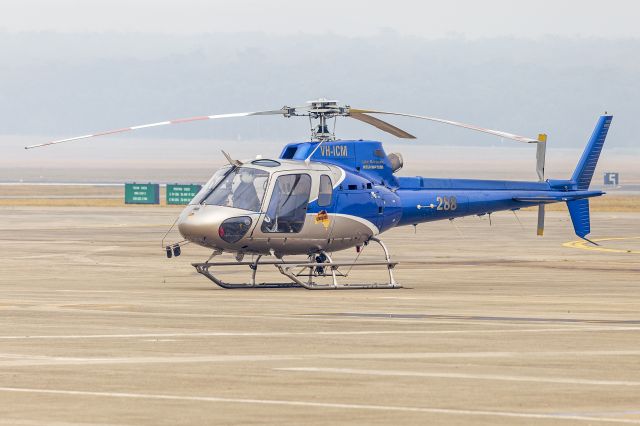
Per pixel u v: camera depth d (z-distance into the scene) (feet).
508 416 130.11
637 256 453.17
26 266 379.96
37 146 246.27
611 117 358.84
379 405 135.95
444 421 127.44
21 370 159.63
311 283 296.51
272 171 286.46
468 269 378.94
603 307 253.24
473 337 196.54
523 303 261.85
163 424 125.49
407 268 382.01
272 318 225.35
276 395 142.00
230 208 281.95
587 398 140.77
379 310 242.17
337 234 295.07
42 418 128.16
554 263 412.16
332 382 151.12
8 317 225.56
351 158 303.27
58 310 239.30
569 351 179.93
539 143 349.20
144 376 155.12
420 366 164.66
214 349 180.75
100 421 126.72
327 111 294.46
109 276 341.41
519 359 171.53
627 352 179.11
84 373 157.38
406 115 281.74
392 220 308.40
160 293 283.79
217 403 136.87
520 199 339.77
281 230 285.84
